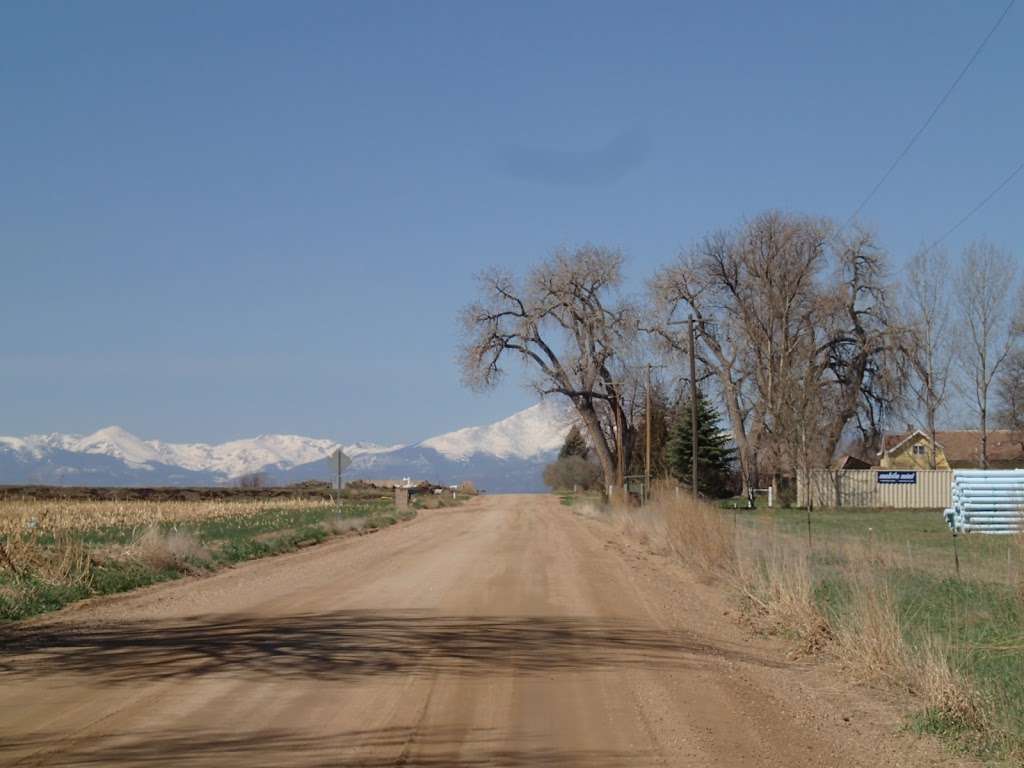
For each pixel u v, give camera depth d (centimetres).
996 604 1425
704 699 938
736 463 6881
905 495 5541
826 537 2200
